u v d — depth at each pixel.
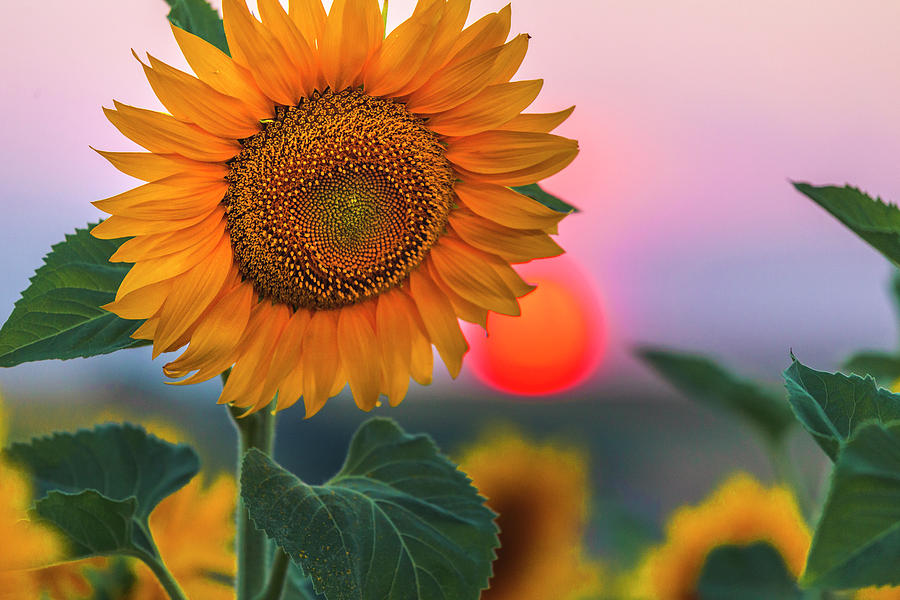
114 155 0.80
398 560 0.81
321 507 0.81
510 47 0.84
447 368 0.87
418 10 0.83
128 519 0.83
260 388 0.84
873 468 0.69
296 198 0.84
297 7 0.82
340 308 0.86
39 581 0.85
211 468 0.95
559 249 0.86
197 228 0.83
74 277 0.83
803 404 0.76
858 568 0.68
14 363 0.81
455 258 0.87
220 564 0.92
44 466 0.89
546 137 0.85
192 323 0.83
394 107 0.85
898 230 0.78
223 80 0.81
